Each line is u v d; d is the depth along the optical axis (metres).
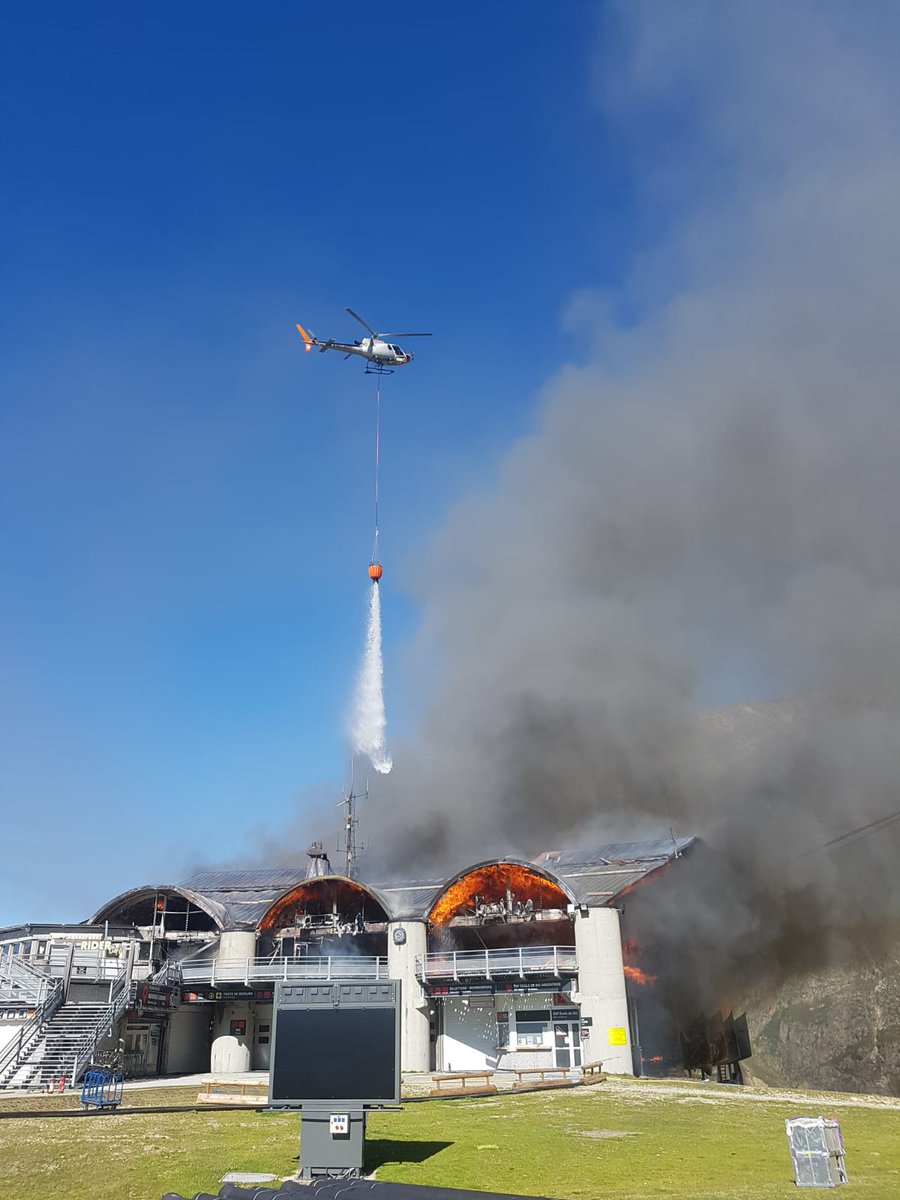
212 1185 17.25
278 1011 18.20
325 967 49.34
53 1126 24.98
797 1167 16.20
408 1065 46.44
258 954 51.94
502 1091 33.38
